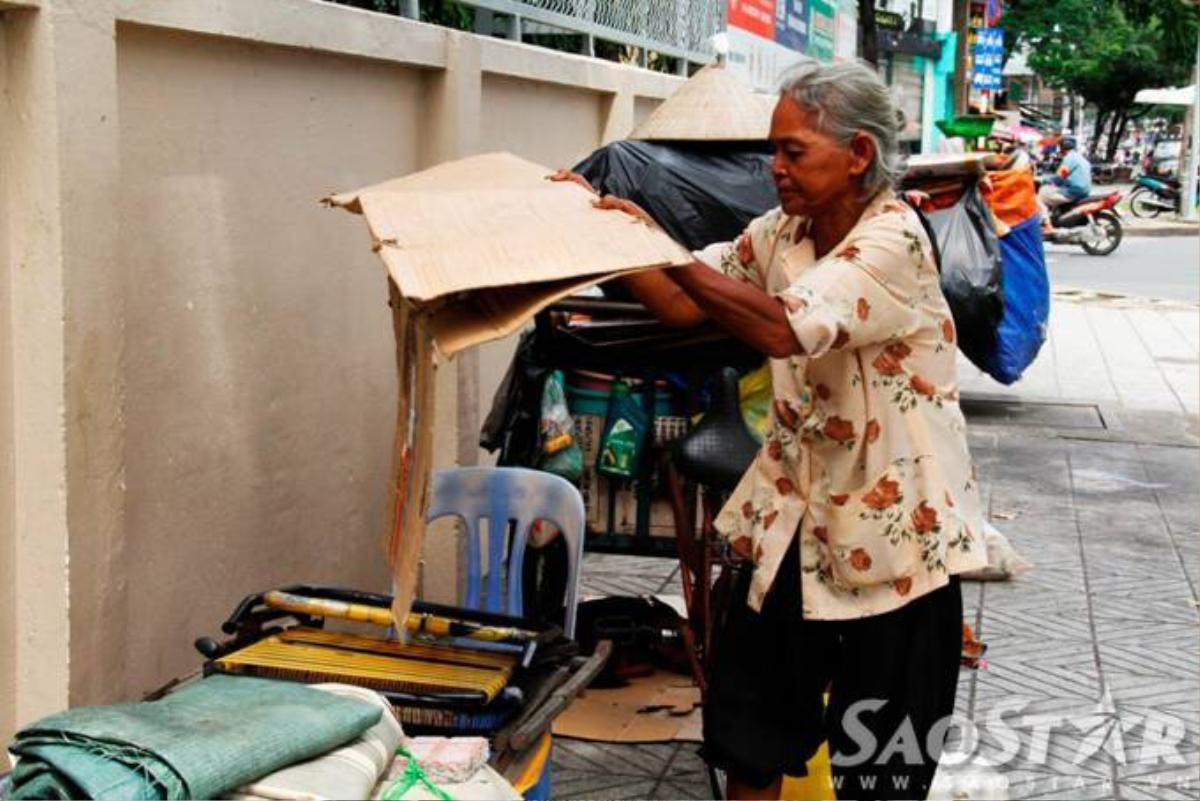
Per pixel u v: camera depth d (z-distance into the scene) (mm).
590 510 4215
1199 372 11039
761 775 3119
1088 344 12305
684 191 4562
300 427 4289
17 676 3330
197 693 2484
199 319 3752
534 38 7652
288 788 2211
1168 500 7312
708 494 3955
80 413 3236
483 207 2699
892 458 2852
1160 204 28359
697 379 4027
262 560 4117
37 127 3104
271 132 4059
